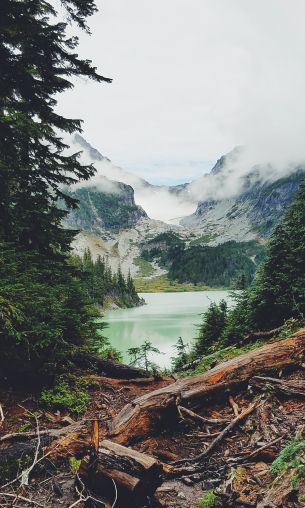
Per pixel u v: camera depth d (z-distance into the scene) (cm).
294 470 487
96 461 507
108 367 1096
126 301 12950
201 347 1973
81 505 503
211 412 782
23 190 1072
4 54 955
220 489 519
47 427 746
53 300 918
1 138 982
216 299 15612
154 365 1498
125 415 722
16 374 869
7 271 840
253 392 796
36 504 483
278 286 1266
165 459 643
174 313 9456
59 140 1119
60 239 1090
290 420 670
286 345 888
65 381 944
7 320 749
